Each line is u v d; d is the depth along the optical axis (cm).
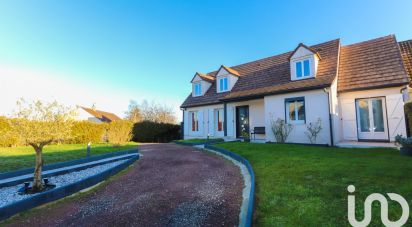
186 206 471
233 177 684
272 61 1878
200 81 2175
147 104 5138
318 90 1270
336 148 1074
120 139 1606
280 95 1434
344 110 1304
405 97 1117
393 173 550
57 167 856
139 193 571
